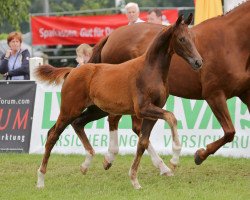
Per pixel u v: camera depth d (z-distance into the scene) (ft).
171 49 34.76
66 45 72.08
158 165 40.34
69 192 35.60
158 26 42.01
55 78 38.65
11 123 51.60
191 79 39.22
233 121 46.70
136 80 35.06
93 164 44.34
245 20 38.22
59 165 44.34
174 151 35.14
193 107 47.55
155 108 34.42
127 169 42.47
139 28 42.27
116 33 43.14
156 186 36.78
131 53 41.86
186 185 36.88
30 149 50.80
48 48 74.49
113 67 36.58
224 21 38.75
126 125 48.73
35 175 41.11
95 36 68.74
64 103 37.55
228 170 41.63
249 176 39.68
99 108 39.22
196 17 50.57
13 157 48.26
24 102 51.37
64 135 49.90
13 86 51.67
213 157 46.14
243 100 39.60
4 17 86.22
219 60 38.06
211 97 38.60
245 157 46.19
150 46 34.99
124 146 48.55
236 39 38.27
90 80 36.96
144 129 35.29
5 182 38.99
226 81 38.11
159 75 34.81
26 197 34.45
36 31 70.85
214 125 47.03
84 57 50.34
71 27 69.62
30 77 52.42
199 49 38.37
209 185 36.68
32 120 51.03
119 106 35.99
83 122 39.45
